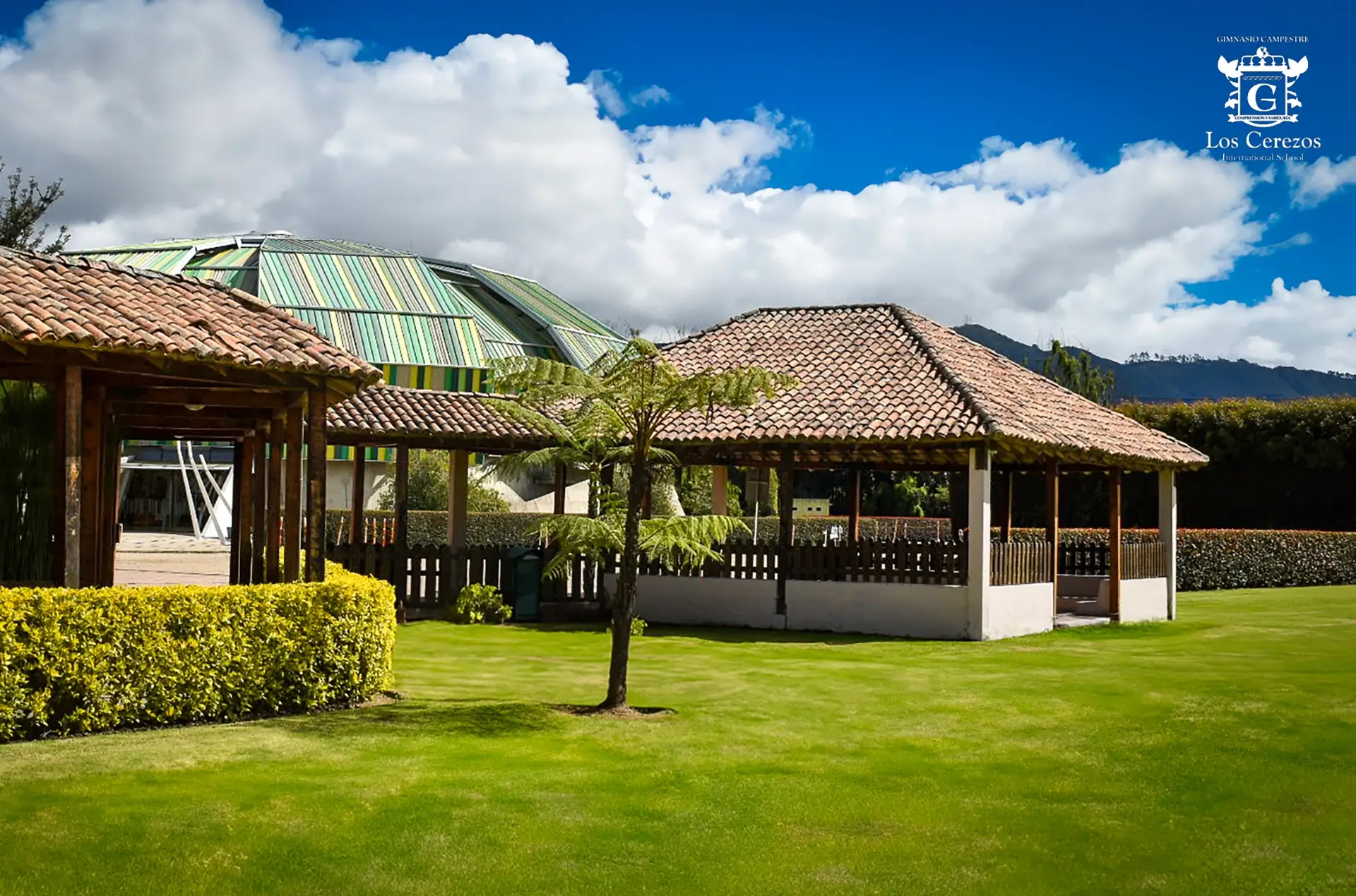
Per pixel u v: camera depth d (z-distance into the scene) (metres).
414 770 9.73
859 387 23.86
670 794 9.23
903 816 8.73
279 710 12.05
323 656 12.42
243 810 8.45
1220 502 41.84
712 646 19.66
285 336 13.66
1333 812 8.91
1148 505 42.19
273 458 16.58
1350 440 39.62
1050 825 8.57
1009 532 28.22
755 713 12.80
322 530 13.30
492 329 60.81
